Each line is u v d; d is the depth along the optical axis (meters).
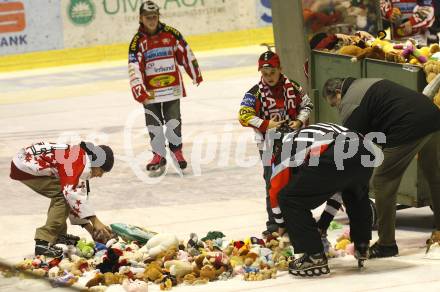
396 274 12.56
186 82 33.62
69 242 14.54
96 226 14.19
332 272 12.88
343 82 13.46
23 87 34.31
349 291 11.76
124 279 12.40
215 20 41.56
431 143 13.89
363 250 12.80
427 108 13.34
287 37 18.02
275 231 14.61
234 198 18.06
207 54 40.06
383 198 13.62
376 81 13.46
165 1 40.66
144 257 13.41
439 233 13.93
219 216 16.70
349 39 16.84
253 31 42.25
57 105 30.17
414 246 14.38
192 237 13.95
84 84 34.31
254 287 12.17
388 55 15.26
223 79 33.59
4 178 20.58
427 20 24.09
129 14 40.47
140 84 20.03
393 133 13.30
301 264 12.52
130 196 18.56
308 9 17.77
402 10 24.20
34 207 18.05
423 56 15.00
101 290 12.02
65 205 14.22
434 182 14.15
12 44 38.69
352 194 12.84
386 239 13.74
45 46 39.28
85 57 39.88
